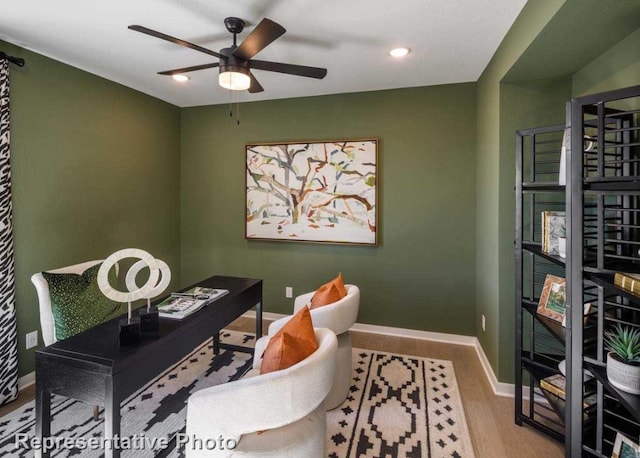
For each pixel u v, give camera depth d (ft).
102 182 10.16
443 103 10.48
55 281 6.88
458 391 7.86
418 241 10.91
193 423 4.16
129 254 5.38
